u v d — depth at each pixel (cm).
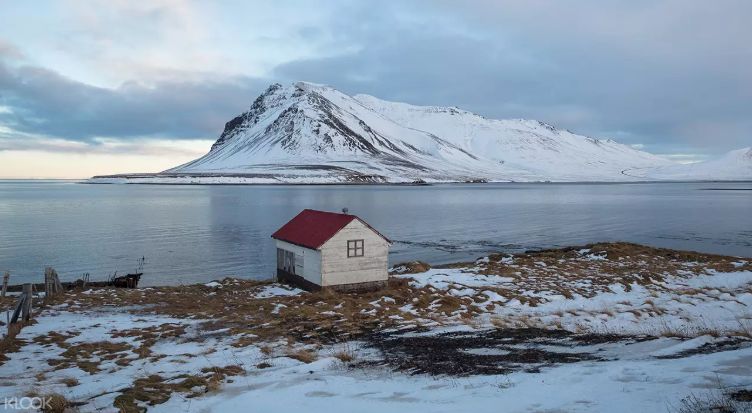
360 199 17600
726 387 1016
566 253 5266
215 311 2858
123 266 5584
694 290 3338
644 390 1050
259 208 13525
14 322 2397
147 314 2809
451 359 1597
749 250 6316
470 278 3856
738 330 2095
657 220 10344
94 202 16500
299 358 1714
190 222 10012
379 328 2320
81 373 1587
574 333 2078
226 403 1184
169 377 1471
